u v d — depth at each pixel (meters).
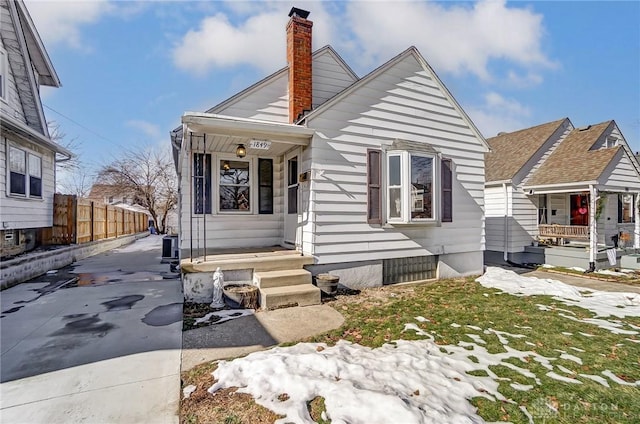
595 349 3.62
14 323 4.31
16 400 2.52
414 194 6.79
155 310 4.91
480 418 2.31
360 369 2.93
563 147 11.61
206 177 6.91
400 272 7.23
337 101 6.30
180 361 3.23
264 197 7.51
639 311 5.14
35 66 9.91
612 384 2.86
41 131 9.30
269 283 5.38
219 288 5.22
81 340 3.74
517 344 3.73
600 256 9.47
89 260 10.52
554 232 10.70
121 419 2.30
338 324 4.37
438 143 7.62
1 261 6.54
